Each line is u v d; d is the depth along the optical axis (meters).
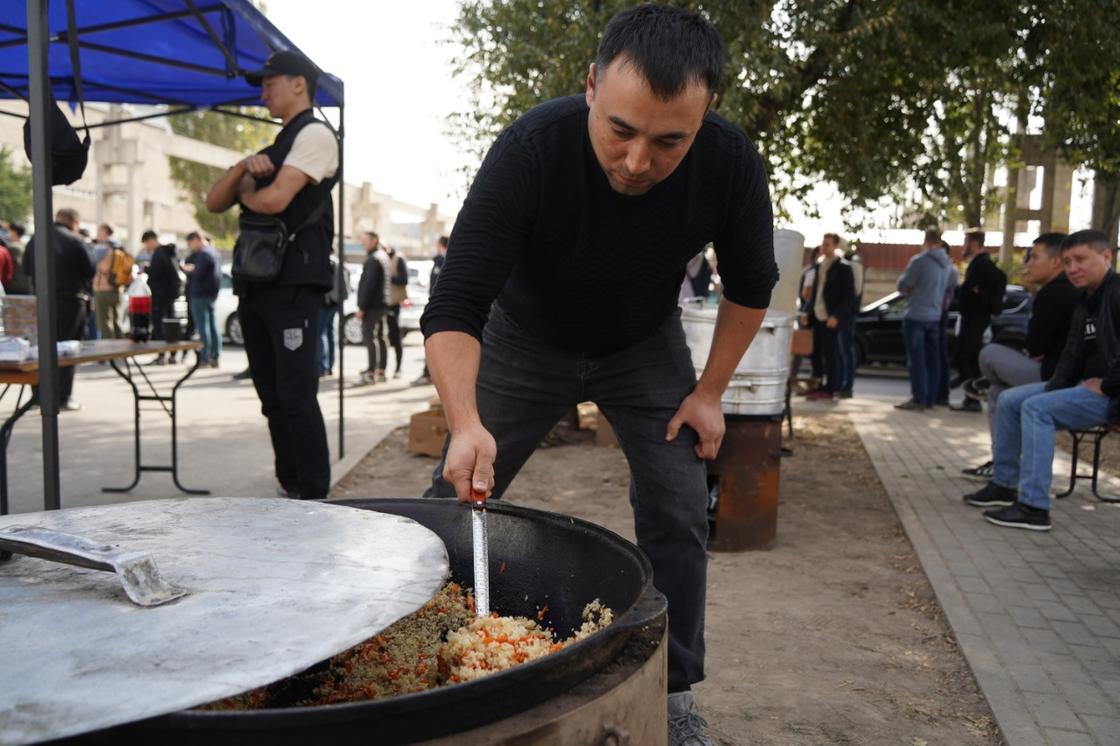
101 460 6.56
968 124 9.02
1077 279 5.09
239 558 1.49
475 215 2.04
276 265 4.34
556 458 6.97
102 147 23.56
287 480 5.00
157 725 1.03
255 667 1.09
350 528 1.68
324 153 4.44
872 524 5.38
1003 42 7.21
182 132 38.69
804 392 10.93
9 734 0.94
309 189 4.45
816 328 11.13
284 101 4.51
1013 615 3.79
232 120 40.28
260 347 4.75
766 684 3.15
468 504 2.02
